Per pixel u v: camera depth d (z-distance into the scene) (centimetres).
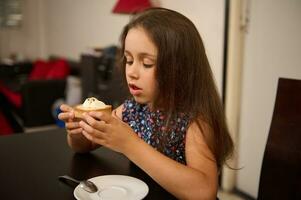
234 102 248
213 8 253
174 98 97
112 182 96
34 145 128
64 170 106
